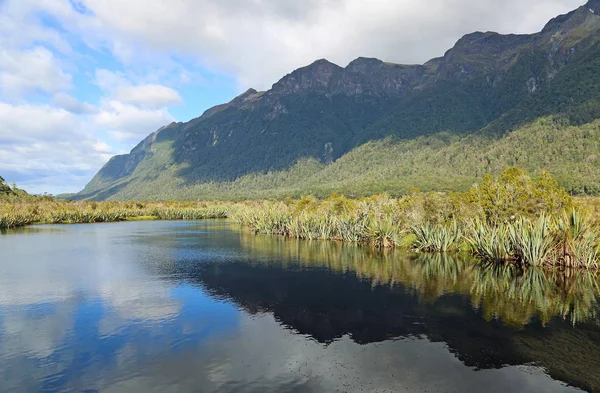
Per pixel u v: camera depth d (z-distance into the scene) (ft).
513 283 59.98
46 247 111.86
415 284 60.70
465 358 33.81
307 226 129.49
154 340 38.24
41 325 42.73
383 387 28.96
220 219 277.44
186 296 55.06
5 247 112.27
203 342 37.70
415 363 32.94
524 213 81.87
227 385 29.22
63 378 30.53
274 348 36.22
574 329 40.24
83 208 287.28
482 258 81.87
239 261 84.99
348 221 120.16
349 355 34.63
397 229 103.60
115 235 150.00
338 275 68.59
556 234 69.15
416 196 111.65
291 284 62.08
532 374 30.96
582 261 65.46
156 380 30.04
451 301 50.93
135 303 51.47
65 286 61.52
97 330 41.14
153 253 98.89
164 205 359.05
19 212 215.10
